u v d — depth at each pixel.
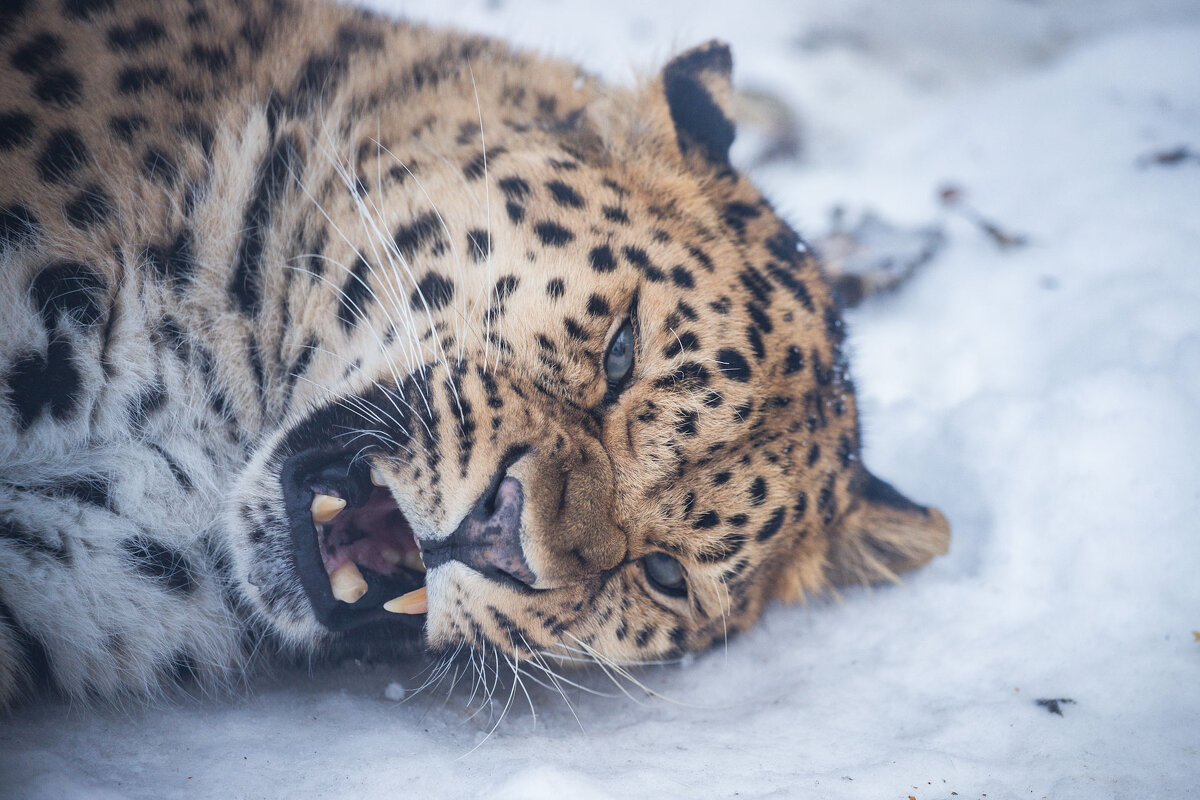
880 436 11.15
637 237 7.57
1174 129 15.91
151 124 7.11
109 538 7.05
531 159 7.77
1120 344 10.92
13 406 6.74
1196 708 7.25
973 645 8.23
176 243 7.16
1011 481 9.77
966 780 6.47
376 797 5.86
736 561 7.87
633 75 8.95
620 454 7.25
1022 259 13.51
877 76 19.31
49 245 6.76
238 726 6.72
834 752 6.88
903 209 14.95
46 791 5.29
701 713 7.71
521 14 18.28
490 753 6.62
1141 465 9.25
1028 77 18.75
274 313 7.53
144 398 7.13
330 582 6.86
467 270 7.23
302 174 7.65
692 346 7.38
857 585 9.25
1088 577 8.66
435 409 6.86
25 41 6.95
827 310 8.74
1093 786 6.42
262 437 7.48
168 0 7.54
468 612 6.77
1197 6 21.56
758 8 20.39
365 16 8.93
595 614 7.40
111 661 6.98
